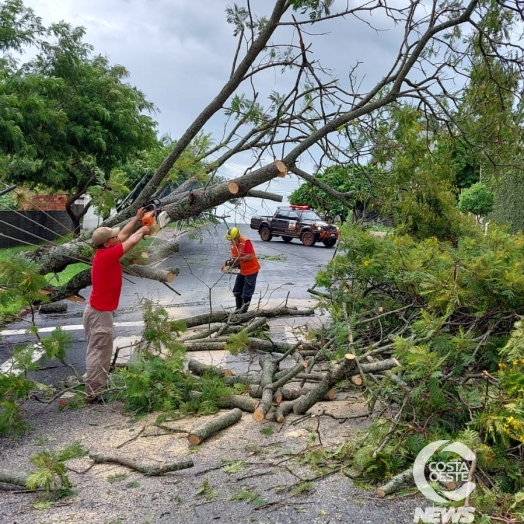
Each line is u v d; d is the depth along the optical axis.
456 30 6.30
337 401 5.14
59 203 24.38
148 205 5.65
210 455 4.14
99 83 17.61
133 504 3.48
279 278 14.10
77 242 6.26
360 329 5.88
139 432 4.70
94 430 4.83
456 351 3.82
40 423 5.07
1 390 4.90
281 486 3.59
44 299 5.36
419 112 6.42
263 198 6.06
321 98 6.12
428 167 6.63
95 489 3.71
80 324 9.69
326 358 5.91
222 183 5.55
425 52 6.24
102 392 5.45
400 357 3.97
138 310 10.43
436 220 7.03
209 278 14.26
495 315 4.32
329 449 4.06
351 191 6.72
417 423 3.74
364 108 5.88
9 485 3.88
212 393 5.12
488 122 6.44
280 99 6.23
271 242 25.53
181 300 11.36
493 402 3.54
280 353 6.78
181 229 6.82
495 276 4.23
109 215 6.45
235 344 5.79
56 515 3.39
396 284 5.51
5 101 14.18
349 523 3.11
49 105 16.23
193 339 7.48
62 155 16.56
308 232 23.94
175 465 3.88
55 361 7.38
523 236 5.65
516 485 3.28
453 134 6.59
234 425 4.72
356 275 5.86
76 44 17.70
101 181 6.25
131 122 17.81
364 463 3.57
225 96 5.71
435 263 5.02
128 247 5.42
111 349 5.60
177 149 5.85
